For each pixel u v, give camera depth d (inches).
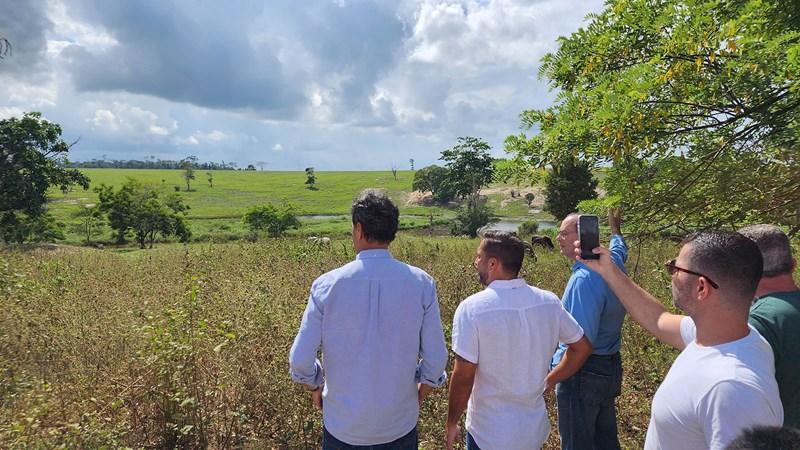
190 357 145.9
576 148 111.3
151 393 141.6
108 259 527.2
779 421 54.7
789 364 72.7
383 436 90.9
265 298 212.1
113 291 313.6
